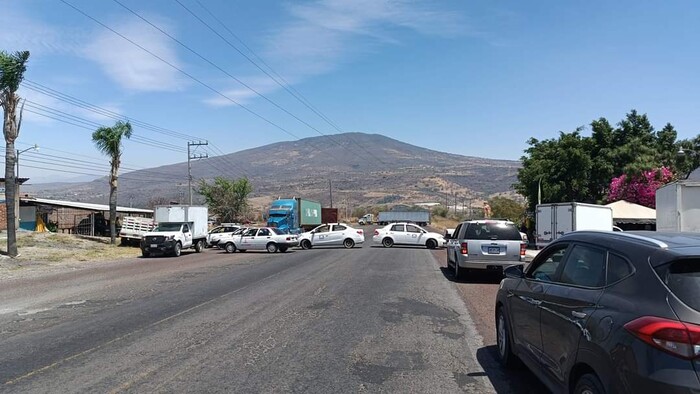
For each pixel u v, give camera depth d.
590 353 4.06
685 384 3.29
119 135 36.59
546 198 39.06
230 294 13.23
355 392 5.87
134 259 28.45
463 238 16.33
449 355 7.45
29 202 44.09
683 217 16.95
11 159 26.00
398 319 10.00
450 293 13.62
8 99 25.77
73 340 8.33
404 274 18.11
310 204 56.69
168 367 6.76
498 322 7.26
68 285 16.08
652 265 3.89
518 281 6.40
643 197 34.78
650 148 37.69
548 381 5.06
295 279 16.48
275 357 7.27
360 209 145.12
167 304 11.75
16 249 26.11
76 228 47.75
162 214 34.47
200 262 24.89
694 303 3.55
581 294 4.55
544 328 5.23
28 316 10.59
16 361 7.10
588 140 38.84
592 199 38.44
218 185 73.19
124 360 7.10
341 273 18.27
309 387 6.02
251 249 33.75
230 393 5.79
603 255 4.57
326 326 9.31
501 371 6.69
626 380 3.58
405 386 6.09
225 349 7.69
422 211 107.50
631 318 3.72
